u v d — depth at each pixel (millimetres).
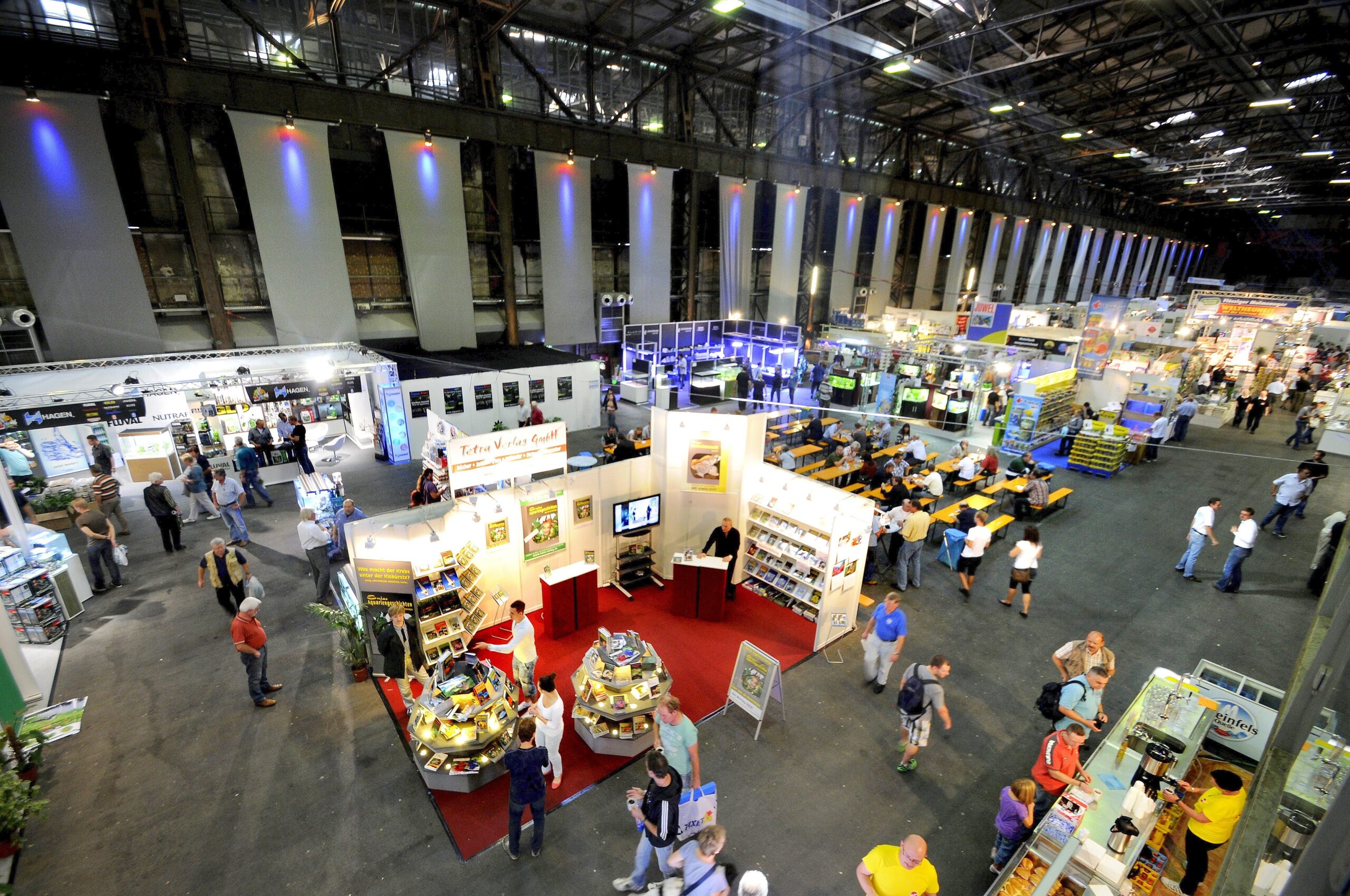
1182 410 16797
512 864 4922
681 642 7957
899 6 17328
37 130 11961
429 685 5957
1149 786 4848
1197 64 18781
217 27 13773
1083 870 4160
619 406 20969
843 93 24422
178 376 13328
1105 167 37375
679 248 24547
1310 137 27234
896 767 6020
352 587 7824
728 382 22812
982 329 21344
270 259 14812
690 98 21609
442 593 7258
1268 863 2451
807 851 5070
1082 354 18672
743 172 23766
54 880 4715
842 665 7617
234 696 6816
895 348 21016
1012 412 16094
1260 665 7754
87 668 7195
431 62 16781
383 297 18578
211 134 14820
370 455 15445
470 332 18938
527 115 18125
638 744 6094
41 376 11656
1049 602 9141
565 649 7734
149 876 4758
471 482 7996
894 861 3941
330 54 15266
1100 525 11938
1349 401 15992
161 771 5766
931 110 26719
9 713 6148
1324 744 2621
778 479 8930
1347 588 3162
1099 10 18031
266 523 11305
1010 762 6137
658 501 9109
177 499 12125
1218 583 9562
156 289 14961
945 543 10211
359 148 16906
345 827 5230
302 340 15688
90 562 8688
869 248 31875
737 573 9383
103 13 12484
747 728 6480
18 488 10984
